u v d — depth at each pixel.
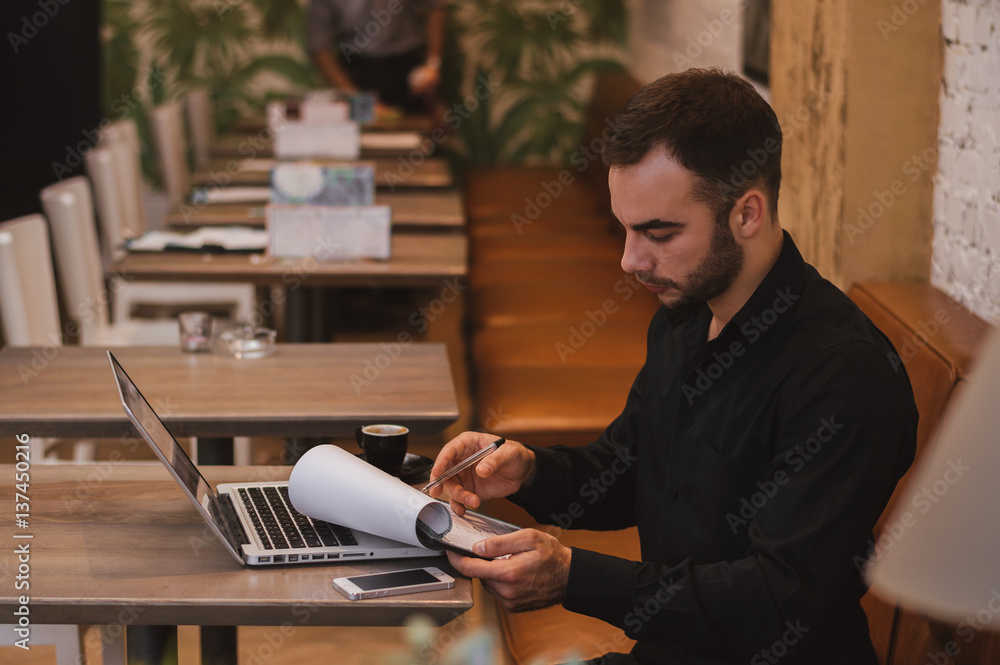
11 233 2.62
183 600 1.23
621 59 6.43
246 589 1.26
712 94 1.22
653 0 5.71
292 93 6.37
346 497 1.36
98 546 1.39
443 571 1.32
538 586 1.25
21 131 6.12
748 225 1.25
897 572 0.38
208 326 2.35
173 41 6.28
